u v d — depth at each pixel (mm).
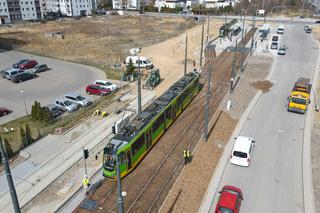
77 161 27766
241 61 59125
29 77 52500
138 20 124938
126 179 25047
